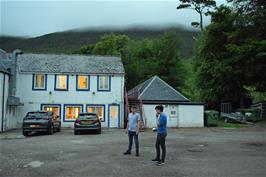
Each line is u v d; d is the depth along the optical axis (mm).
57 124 26969
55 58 35156
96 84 33469
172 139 19719
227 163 11586
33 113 23938
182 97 34688
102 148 15344
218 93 40875
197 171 10188
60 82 33219
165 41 58188
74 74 33219
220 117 38188
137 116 13273
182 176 9508
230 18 36406
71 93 33156
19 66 32875
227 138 20484
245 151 14633
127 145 16516
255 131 26594
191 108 31906
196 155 13406
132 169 10461
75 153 13773
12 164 11328
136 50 60500
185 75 58094
